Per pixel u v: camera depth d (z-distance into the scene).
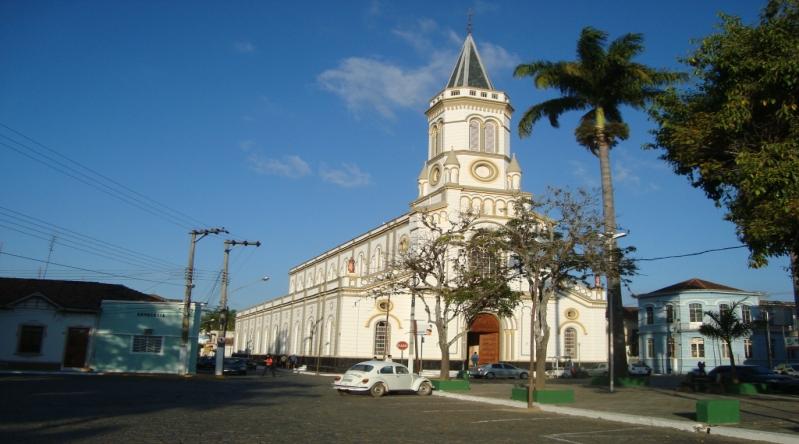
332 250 77.38
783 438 14.91
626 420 19.52
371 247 65.00
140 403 21.62
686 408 22.05
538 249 28.80
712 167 16.81
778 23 15.92
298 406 22.50
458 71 56.66
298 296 67.31
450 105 54.91
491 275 37.03
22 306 41.53
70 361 41.91
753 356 63.88
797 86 15.41
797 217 14.17
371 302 53.12
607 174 34.97
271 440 13.68
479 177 53.50
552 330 55.59
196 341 44.72
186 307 43.03
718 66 16.77
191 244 43.66
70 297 43.22
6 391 24.19
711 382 31.06
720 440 15.55
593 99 36.31
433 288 36.88
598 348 56.62
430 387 31.28
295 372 56.94
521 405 24.45
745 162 15.30
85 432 14.00
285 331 70.81
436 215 51.72
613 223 33.97
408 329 52.50
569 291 56.59
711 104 17.83
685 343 65.00
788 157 15.06
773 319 65.75
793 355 65.75
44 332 41.66
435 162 55.31
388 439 14.41
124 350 42.94
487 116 54.91
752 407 22.12
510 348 53.94
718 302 64.94
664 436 16.17
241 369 49.31
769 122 16.22
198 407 20.83
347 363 51.94
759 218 15.41
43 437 13.03
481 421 19.08
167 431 14.60
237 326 100.69
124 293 46.62
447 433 15.91
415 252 43.09
